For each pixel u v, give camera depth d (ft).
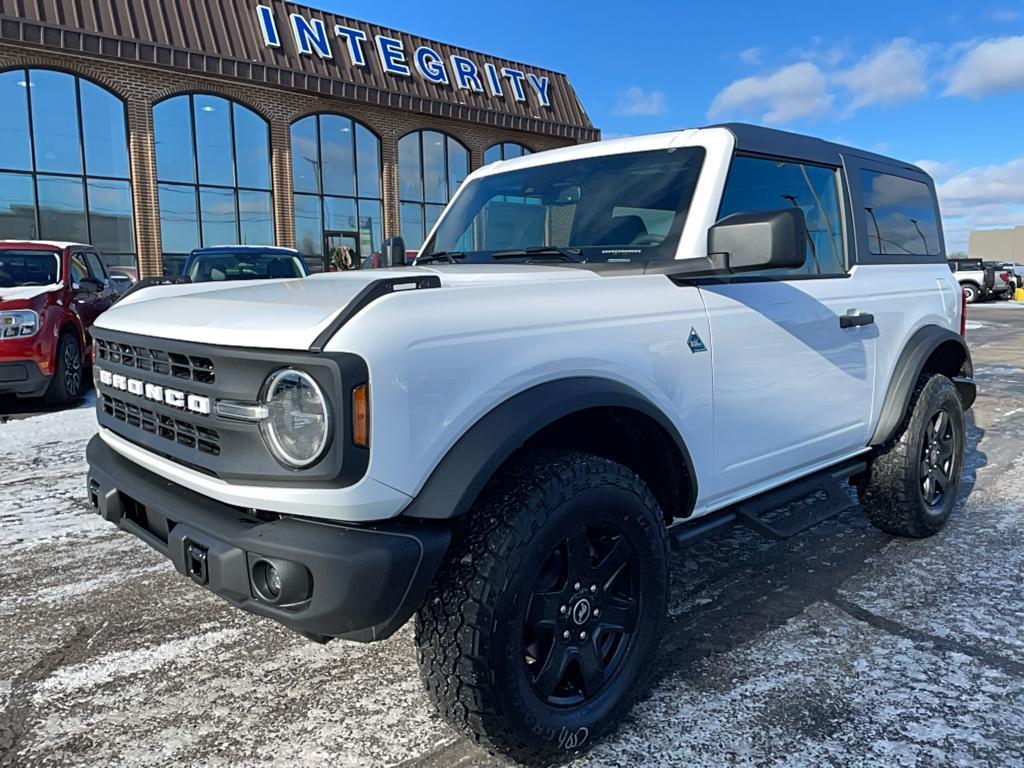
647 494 7.88
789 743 7.63
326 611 5.99
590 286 7.94
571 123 80.07
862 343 11.55
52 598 11.26
